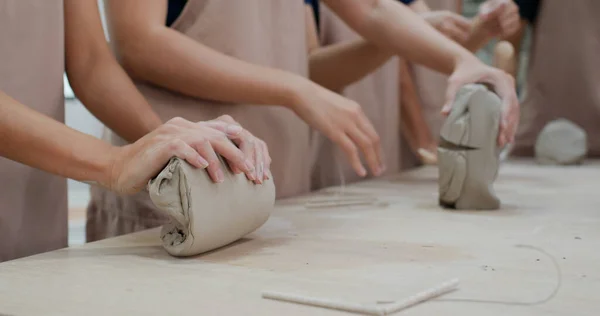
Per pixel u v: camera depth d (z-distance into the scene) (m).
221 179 0.73
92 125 1.75
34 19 0.89
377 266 0.70
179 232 0.75
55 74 0.93
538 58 2.29
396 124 1.85
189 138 0.72
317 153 1.71
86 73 0.98
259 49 1.23
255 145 0.82
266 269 0.69
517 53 2.33
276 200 1.25
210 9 1.18
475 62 1.20
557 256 0.75
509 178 1.61
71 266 0.70
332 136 1.13
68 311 0.54
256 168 0.81
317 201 1.22
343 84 1.56
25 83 0.89
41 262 0.72
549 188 1.40
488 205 1.11
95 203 1.32
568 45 2.24
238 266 0.70
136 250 0.79
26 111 0.77
